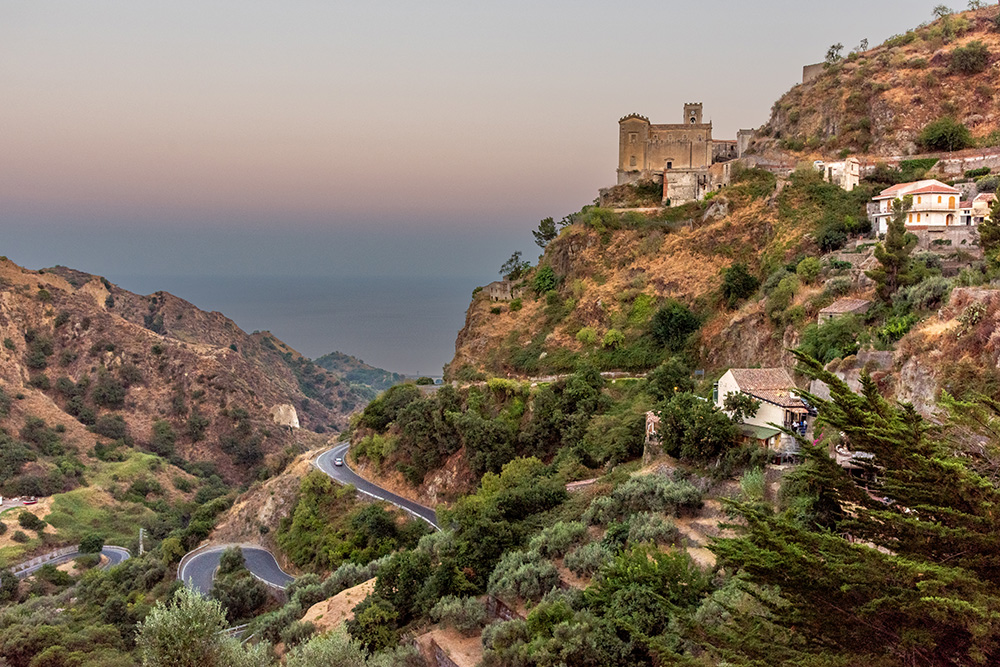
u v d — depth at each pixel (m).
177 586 74.44
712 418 45.31
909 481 16.05
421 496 78.25
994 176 71.06
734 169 96.75
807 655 15.30
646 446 52.44
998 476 17.09
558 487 53.34
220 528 93.69
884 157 89.19
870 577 15.01
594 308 87.69
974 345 33.34
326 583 58.12
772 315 64.38
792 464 40.34
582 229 99.00
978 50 91.88
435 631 40.72
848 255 65.31
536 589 38.91
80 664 55.00
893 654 14.89
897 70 96.38
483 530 46.84
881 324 49.53
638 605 30.95
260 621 56.94
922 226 63.50
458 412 80.00
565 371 82.69
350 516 77.00
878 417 16.59
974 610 12.52
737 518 37.88
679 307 78.25
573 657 30.64
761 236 81.75
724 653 16.45
